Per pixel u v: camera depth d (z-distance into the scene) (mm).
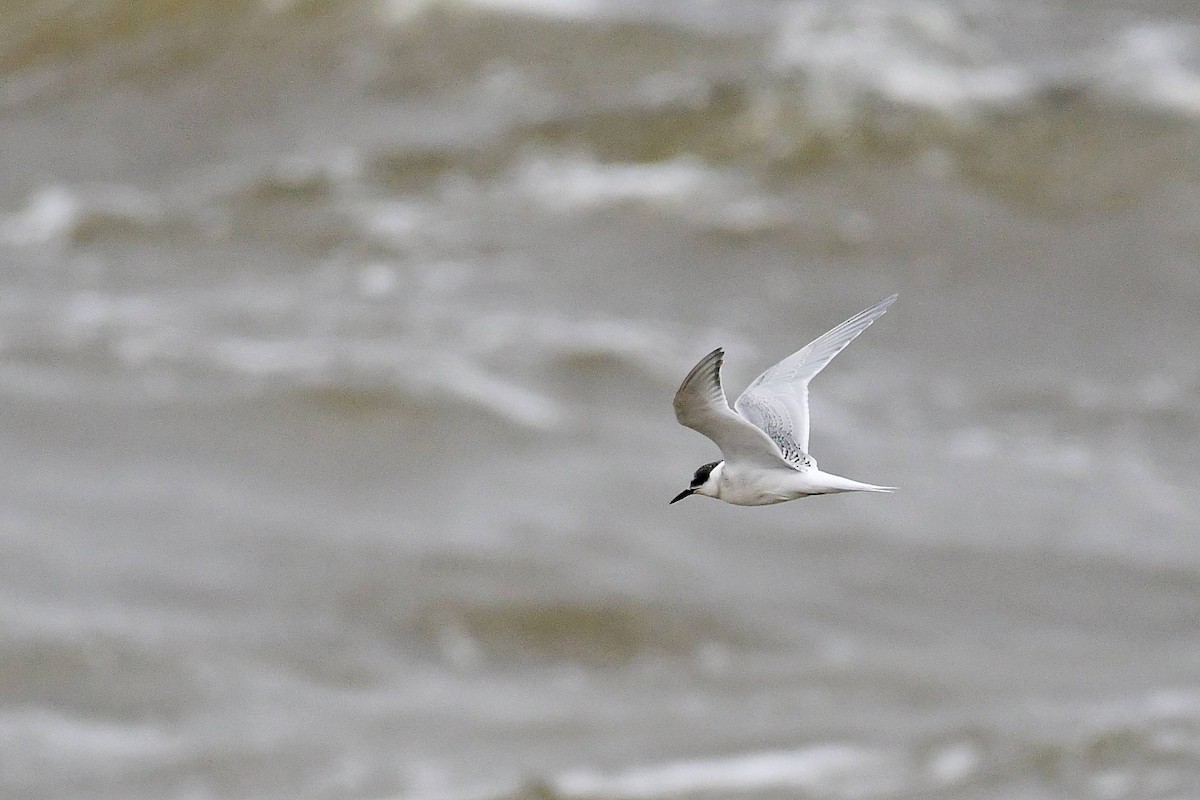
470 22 44688
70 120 42375
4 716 18547
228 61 44250
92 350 29656
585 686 19719
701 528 23875
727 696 19297
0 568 22094
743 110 39969
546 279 33719
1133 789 16281
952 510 24484
